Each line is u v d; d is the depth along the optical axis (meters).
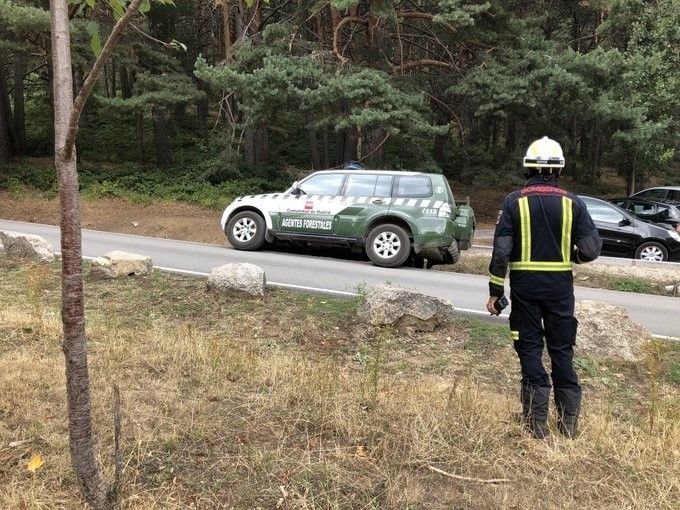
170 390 3.79
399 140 16.92
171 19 22.36
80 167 22.00
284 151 29.14
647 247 13.49
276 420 3.40
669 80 15.88
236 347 4.95
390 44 18.02
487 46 16.92
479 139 23.73
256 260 10.35
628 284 10.48
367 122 14.52
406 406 3.64
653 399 3.88
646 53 16.75
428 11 17.56
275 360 4.59
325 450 3.06
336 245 11.20
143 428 3.18
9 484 2.59
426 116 16.45
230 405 3.60
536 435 3.36
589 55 15.89
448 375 5.02
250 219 11.55
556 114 17.08
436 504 2.65
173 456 2.92
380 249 10.63
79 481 2.26
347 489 2.72
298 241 11.39
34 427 3.12
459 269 11.59
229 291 7.10
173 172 22.20
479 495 2.73
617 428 3.56
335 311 6.75
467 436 3.23
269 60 15.31
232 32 23.16
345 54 18.05
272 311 6.65
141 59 20.12
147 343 4.86
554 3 25.58
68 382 2.18
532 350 3.46
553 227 3.37
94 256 10.04
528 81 15.57
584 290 9.91
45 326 5.11
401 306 6.17
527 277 3.40
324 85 15.24
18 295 6.73
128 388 3.77
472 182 20.45
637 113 16.31
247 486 2.71
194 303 6.79
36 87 28.77
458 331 6.29
